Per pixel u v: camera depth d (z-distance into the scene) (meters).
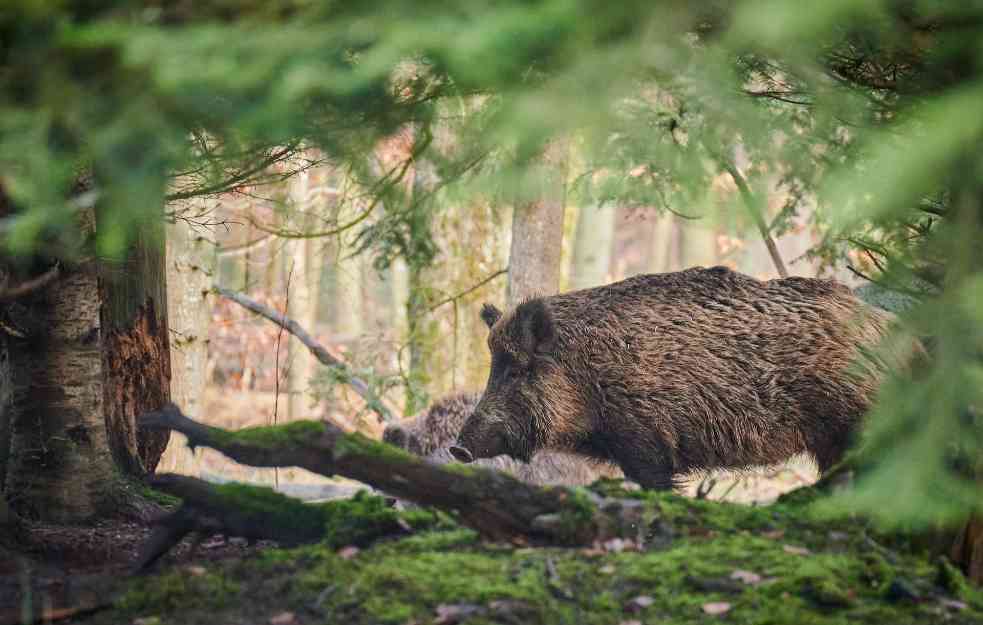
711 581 6.89
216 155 8.50
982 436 5.55
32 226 4.43
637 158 8.55
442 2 3.99
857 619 6.51
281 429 7.27
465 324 20.72
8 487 10.14
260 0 4.39
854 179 3.78
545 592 6.77
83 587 7.73
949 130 3.34
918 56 5.91
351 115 7.28
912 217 7.68
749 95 7.98
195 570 7.55
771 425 11.15
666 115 8.54
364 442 7.30
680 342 11.44
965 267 4.07
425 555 7.38
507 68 4.40
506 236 21.06
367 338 22.36
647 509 7.79
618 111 7.20
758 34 3.48
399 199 9.87
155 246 11.55
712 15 4.68
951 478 4.35
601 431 11.85
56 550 9.28
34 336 9.96
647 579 6.97
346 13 4.23
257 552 7.98
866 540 7.57
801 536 7.69
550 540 7.55
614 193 10.87
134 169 4.46
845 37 6.32
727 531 7.76
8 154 4.35
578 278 30.91
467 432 11.96
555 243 16.41
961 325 4.16
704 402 11.32
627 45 3.96
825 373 10.89
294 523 8.07
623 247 48.38
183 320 18.59
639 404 11.52
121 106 4.38
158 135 4.32
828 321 11.03
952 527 7.49
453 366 19.39
